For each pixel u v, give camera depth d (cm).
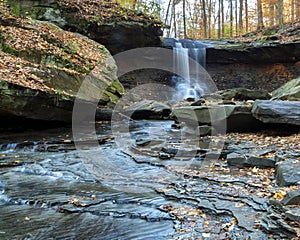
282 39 1747
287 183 409
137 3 1758
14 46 916
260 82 1745
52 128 909
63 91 875
